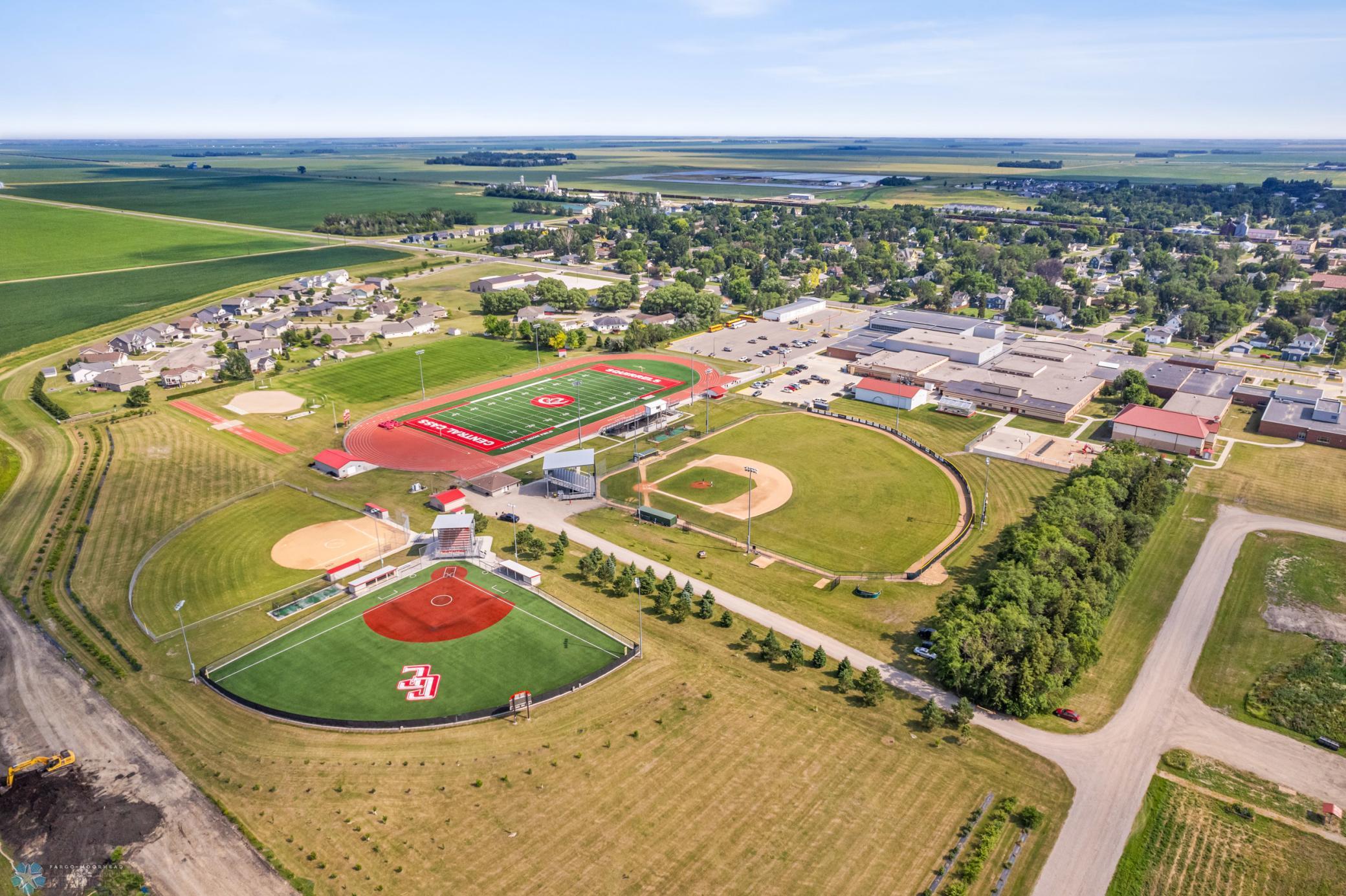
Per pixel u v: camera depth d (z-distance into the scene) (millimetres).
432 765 95750
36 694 107688
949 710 105125
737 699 107125
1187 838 85750
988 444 194875
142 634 120938
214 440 196875
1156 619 125375
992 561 141000
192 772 94625
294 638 120250
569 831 86125
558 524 157250
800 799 90250
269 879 80562
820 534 152125
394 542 148875
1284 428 198500
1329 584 133750
